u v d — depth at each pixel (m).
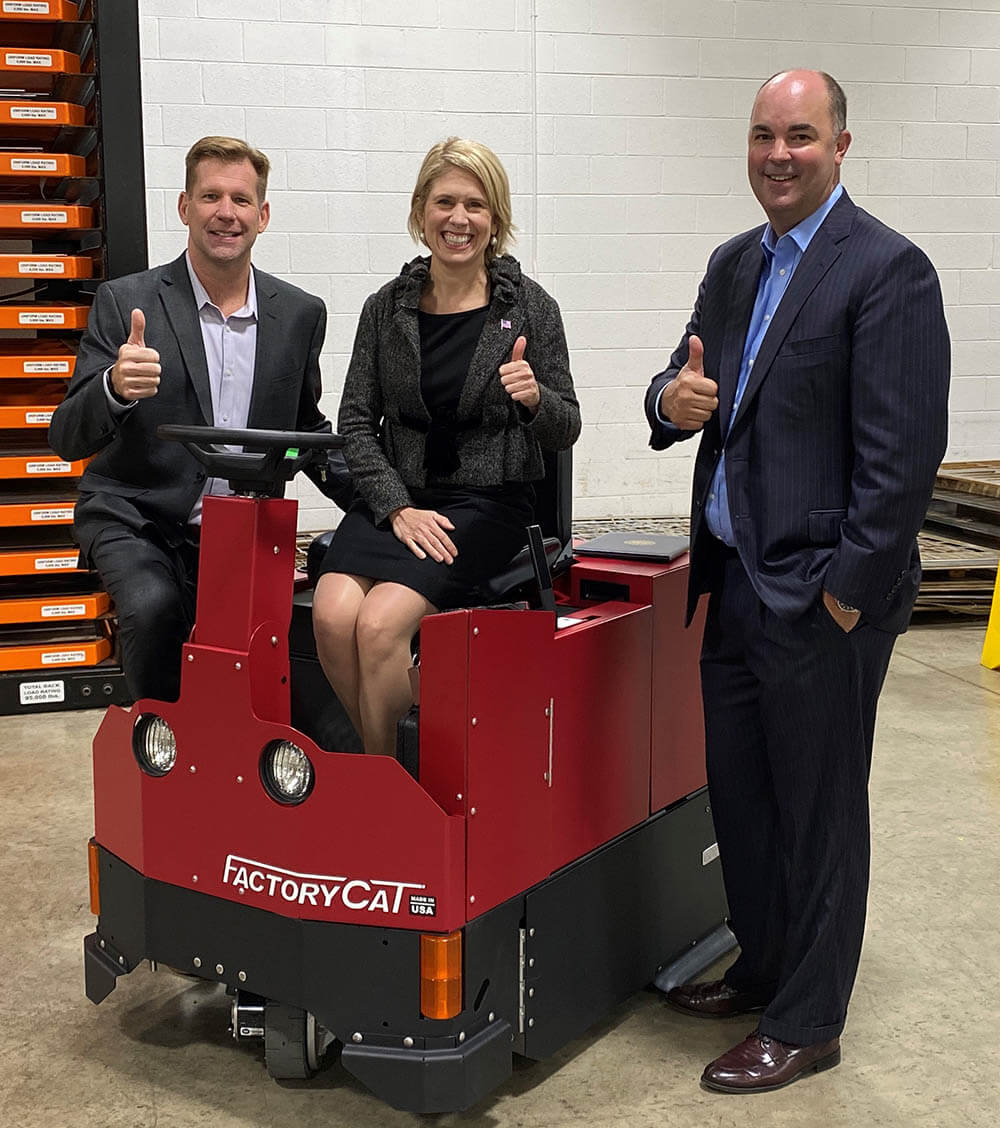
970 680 5.08
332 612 2.43
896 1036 2.57
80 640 4.71
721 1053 2.51
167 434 2.19
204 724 2.22
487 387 2.53
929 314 2.13
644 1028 2.62
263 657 2.19
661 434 2.55
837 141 2.23
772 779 2.48
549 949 2.35
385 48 6.20
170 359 2.89
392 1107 2.26
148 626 2.63
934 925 3.06
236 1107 2.31
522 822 2.24
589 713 2.41
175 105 6.00
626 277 6.66
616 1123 2.26
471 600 2.52
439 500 2.59
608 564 2.73
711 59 6.55
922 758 4.20
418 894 2.09
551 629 2.26
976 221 6.98
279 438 2.12
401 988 2.12
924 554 6.00
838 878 2.34
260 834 2.19
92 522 2.86
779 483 2.24
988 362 7.12
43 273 4.46
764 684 2.33
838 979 2.39
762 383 2.25
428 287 2.61
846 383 2.20
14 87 4.58
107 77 4.36
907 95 6.79
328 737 2.72
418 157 6.31
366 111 6.22
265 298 3.02
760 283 2.36
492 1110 2.30
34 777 3.98
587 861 2.46
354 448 2.57
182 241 6.12
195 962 2.32
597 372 6.72
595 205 6.57
